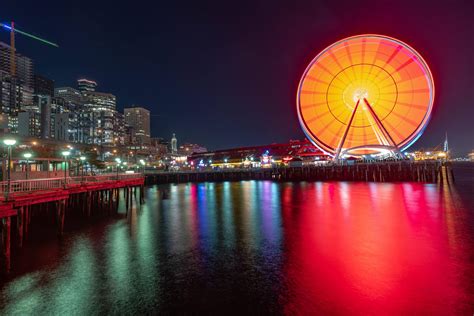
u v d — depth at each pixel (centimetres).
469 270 1539
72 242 2194
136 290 1392
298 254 1867
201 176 11362
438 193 5059
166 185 9100
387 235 2277
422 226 2542
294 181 9419
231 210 3722
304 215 3225
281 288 1387
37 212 3428
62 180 2709
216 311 1205
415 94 8256
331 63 8669
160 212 3619
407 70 8219
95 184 3122
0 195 1777
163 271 1620
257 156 17050
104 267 1683
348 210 3481
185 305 1255
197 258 1828
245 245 2098
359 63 8556
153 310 1220
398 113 8556
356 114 8988
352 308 1198
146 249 2023
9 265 1595
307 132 9038
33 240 2244
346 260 1733
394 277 1473
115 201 4688
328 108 9006
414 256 1773
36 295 1348
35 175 3011
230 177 11369
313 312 1179
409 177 8344
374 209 3506
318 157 14100
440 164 8338
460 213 3109
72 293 1365
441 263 1647
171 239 2291
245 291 1366
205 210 3753
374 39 8081
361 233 2358
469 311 1158
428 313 1152
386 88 8606
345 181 8756
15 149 5106
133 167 12356
